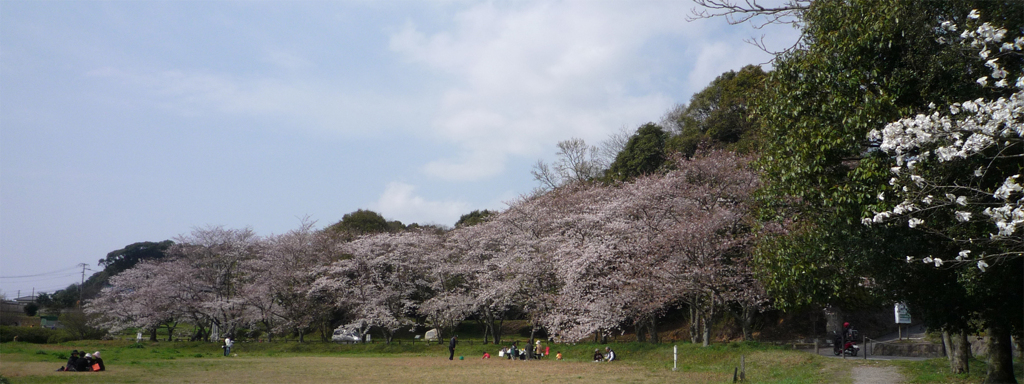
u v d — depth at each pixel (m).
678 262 27.91
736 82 40.53
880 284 14.95
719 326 38.97
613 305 30.27
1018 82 8.67
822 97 13.29
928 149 10.28
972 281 11.48
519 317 54.47
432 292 44.69
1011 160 10.15
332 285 41.72
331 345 41.06
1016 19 10.41
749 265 26.97
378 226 59.03
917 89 11.62
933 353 25.14
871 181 11.79
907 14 11.43
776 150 14.71
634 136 46.44
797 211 15.34
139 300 46.97
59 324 66.81
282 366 29.73
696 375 22.53
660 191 31.69
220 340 45.50
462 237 42.28
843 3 13.05
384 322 40.84
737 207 29.53
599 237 32.72
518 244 37.28
